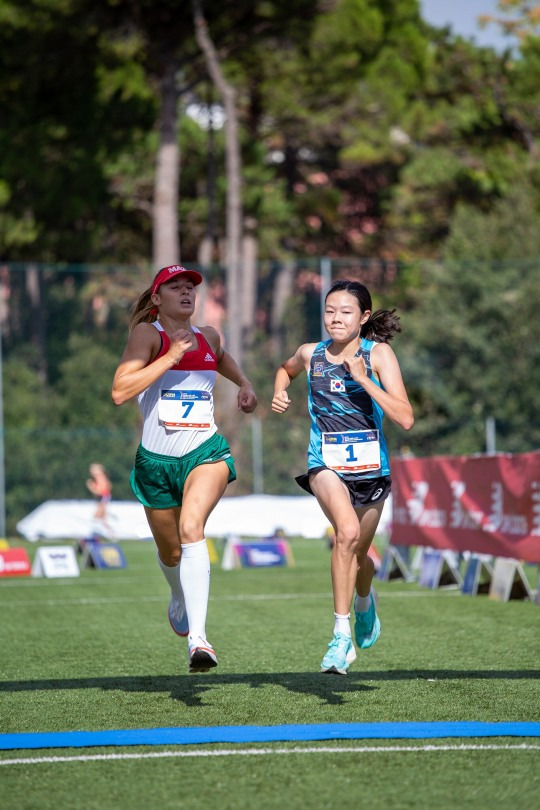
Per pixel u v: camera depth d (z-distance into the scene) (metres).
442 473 41.44
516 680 20.70
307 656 24.27
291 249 123.94
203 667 18.02
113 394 18.41
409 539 44.72
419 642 26.23
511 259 103.56
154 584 45.75
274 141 120.69
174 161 93.06
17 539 79.56
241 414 84.38
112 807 12.66
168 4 89.31
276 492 83.44
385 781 13.55
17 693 19.98
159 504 19.34
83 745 15.46
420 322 95.69
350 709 17.94
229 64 103.25
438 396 94.38
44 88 95.44
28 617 33.41
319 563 55.72
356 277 101.19
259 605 35.81
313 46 103.25
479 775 13.77
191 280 19.44
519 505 35.56
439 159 125.56
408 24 120.62
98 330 88.19
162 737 15.83
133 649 26.03
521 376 93.44
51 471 81.56
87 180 98.44
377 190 129.00
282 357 94.06
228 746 15.36
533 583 42.50
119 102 97.06
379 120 120.25
